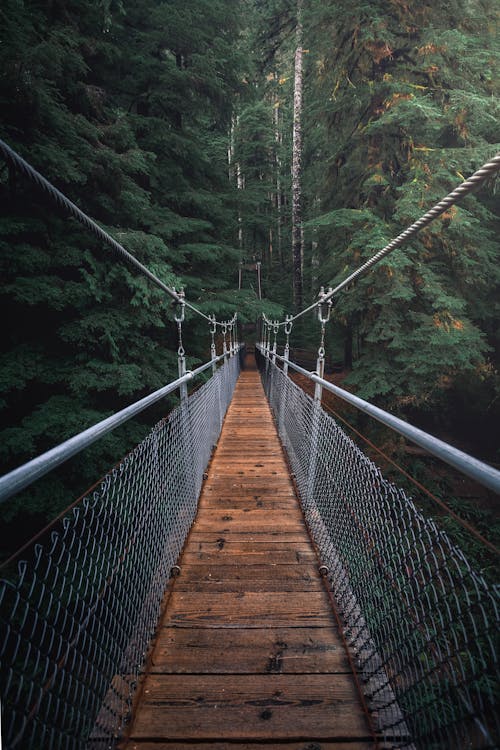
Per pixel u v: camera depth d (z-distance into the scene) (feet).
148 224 22.68
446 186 23.63
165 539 6.49
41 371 16.02
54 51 13.55
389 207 25.77
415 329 23.49
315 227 28.14
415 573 3.53
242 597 6.39
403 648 3.77
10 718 2.44
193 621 5.83
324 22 25.64
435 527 3.22
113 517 3.98
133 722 4.26
